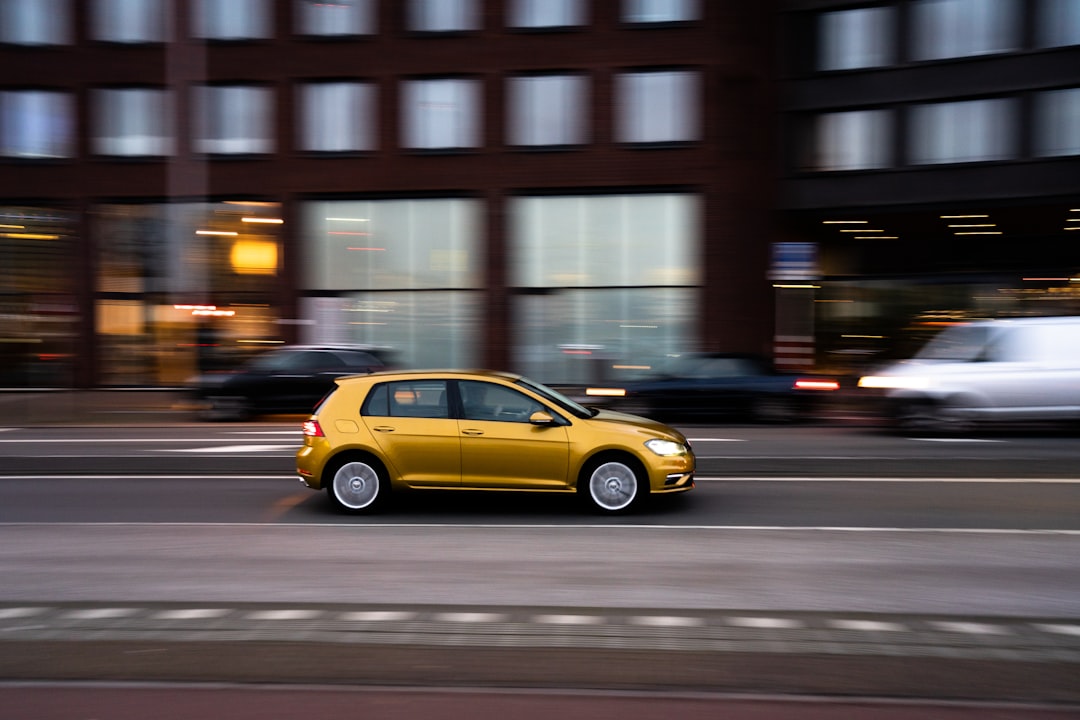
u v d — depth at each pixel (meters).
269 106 25.06
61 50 25.30
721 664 4.03
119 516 7.94
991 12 22.11
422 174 24.83
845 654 4.17
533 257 24.81
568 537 6.91
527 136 24.52
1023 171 21.92
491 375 8.19
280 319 25.36
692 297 24.34
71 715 3.47
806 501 8.45
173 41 24.88
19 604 5.11
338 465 7.95
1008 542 6.66
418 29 24.66
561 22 24.25
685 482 7.91
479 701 3.58
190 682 3.82
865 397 18.78
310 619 4.73
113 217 25.61
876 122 23.39
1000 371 13.75
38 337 26.00
